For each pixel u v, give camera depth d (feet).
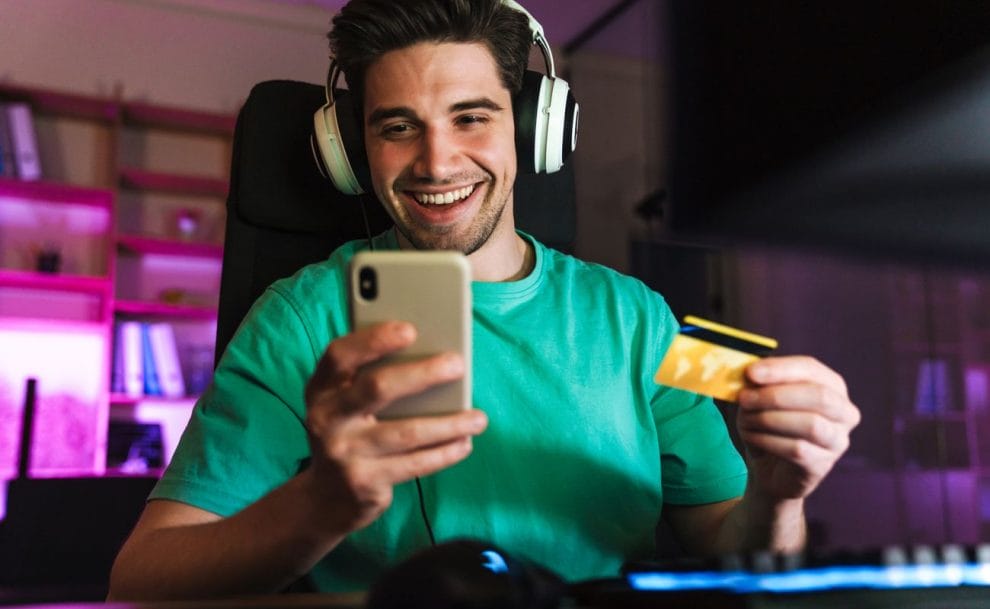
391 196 3.23
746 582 1.52
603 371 3.23
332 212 3.68
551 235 4.02
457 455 1.86
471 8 3.09
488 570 1.43
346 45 3.18
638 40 12.31
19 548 6.03
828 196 1.86
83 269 10.85
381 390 1.70
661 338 3.47
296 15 12.24
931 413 12.12
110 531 6.32
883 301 12.67
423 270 1.81
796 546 2.58
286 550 2.11
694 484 3.28
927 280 12.38
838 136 1.83
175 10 11.62
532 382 3.11
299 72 12.16
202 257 11.40
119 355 10.27
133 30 11.37
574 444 3.03
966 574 1.60
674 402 3.40
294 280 3.30
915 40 1.77
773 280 12.98
